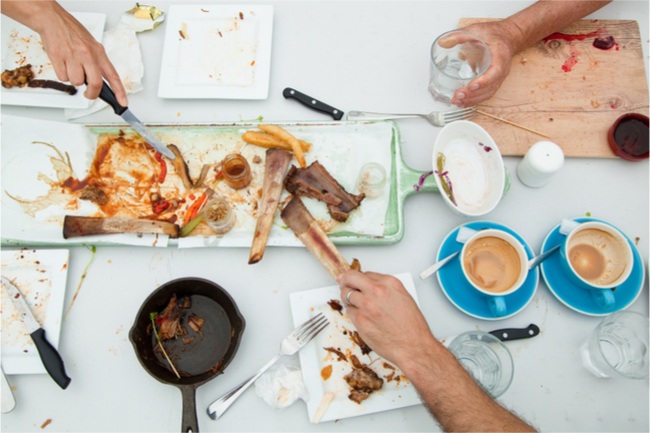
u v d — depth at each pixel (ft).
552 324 4.07
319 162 4.51
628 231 4.34
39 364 3.93
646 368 3.82
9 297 4.09
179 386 3.53
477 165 4.34
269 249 4.31
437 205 4.44
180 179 4.50
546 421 3.81
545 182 4.40
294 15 5.08
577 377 3.91
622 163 4.55
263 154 4.57
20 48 4.83
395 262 4.27
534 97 4.65
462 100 4.48
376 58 4.94
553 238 4.22
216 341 3.98
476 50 4.52
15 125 4.53
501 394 3.61
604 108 4.60
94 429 3.83
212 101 4.77
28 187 4.47
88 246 4.30
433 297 4.16
